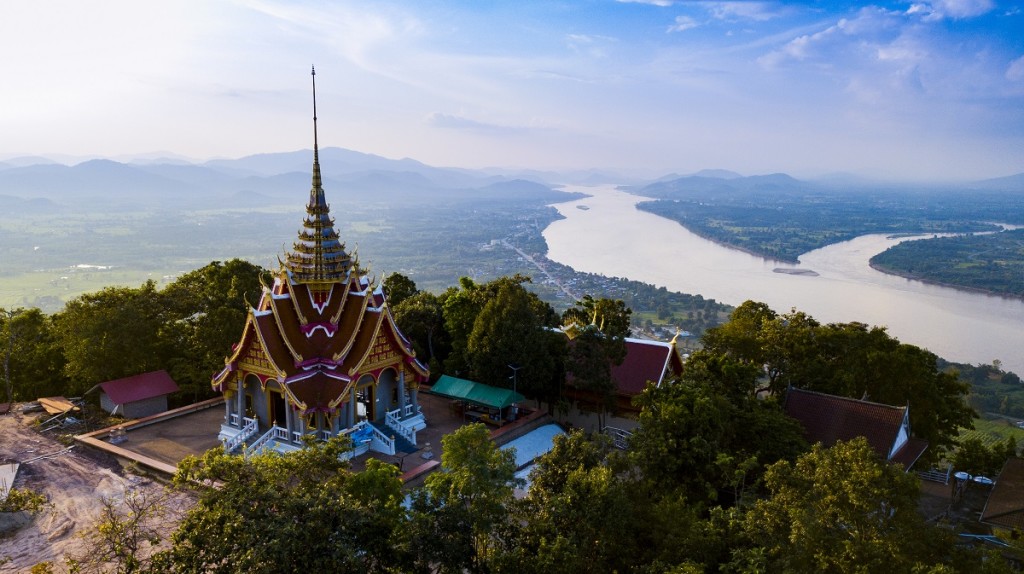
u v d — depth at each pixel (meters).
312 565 25.53
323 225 54.78
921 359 60.66
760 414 45.50
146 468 49.34
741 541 30.22
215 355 65.56
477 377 60.78
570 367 58.03
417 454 52.62
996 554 26.94
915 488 26.25
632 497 32.94
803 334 60.81
